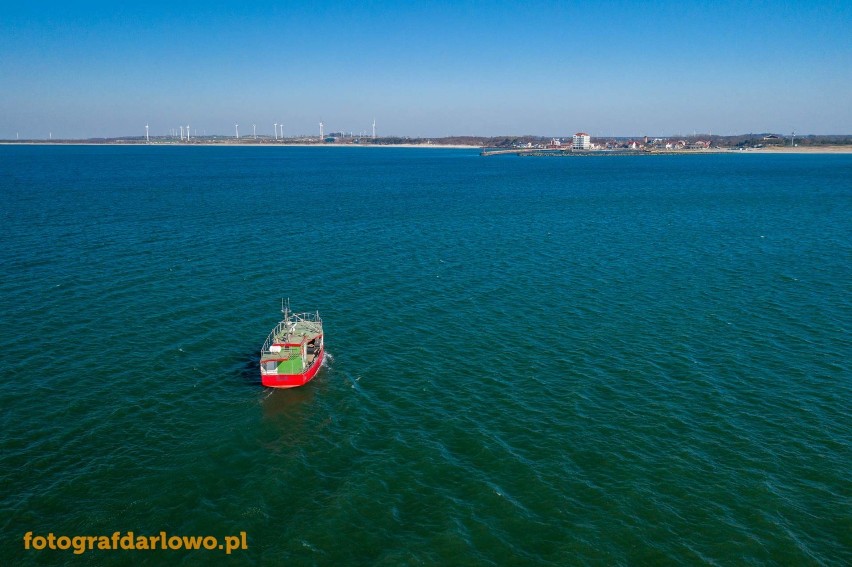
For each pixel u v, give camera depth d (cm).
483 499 3728
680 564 3225
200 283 7931
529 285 8131
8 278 7856
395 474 3966
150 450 4200
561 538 3406
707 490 3809
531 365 5600
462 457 4169
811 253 10019
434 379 5319
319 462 4103
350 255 9725
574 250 10319
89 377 5206
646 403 4897
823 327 6519
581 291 7875
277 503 3681
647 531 3462
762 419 4641
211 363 5575
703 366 5562
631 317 6881
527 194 18938
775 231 12056
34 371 5272
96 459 4069
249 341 6088
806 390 5097
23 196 16050
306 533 3422
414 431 4491
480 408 4825
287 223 12600
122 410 4700
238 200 16412
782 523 3519
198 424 4553
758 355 5797
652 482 3891
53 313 6638
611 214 14488
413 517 3566
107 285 7700
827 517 3569
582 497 3750
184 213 13688
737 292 7819
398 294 7662
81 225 11688
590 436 4419
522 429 4516
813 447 4275
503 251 10200
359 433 4453
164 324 6450
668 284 8200
